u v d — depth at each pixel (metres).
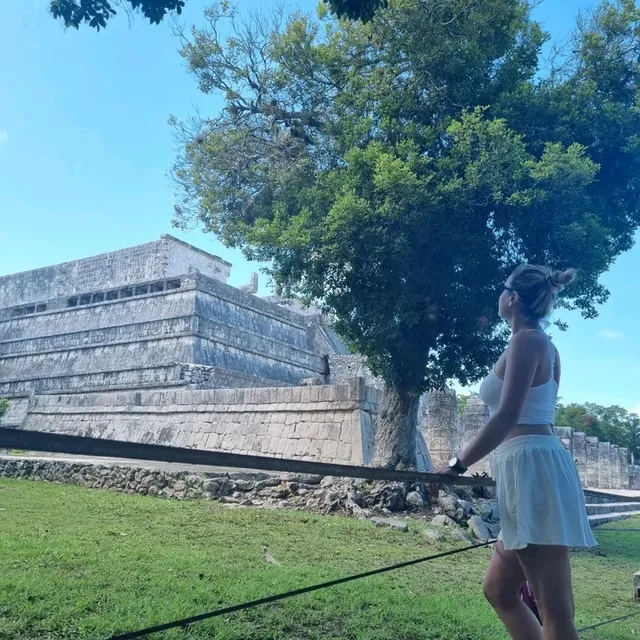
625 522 19.03
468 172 12.54
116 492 14.57
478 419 26.38
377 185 12.76
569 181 12.31
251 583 6.60
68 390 39.50
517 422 2.93
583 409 62.16
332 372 43.47
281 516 11.77
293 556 8.55
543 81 14.63
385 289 14.09
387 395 15.62
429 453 24.42
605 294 14.20
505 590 3.26
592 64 14.88
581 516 2.91
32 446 1.54
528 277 3.29
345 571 7.81
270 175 16.33
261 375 38.72
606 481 35.34
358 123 14.40
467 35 13.95
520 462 2.94
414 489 13.91
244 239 16.94
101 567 6.82
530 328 3.21
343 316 15.10
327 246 13.53
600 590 8.78
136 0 8.07
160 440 23.22
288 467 2.16
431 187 13.06
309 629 5.44
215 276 46.22
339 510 12.92
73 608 5.32
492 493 15.84
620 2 14.86
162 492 14.08
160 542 8.73
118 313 39.72
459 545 10.92
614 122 14.06
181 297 36.66
